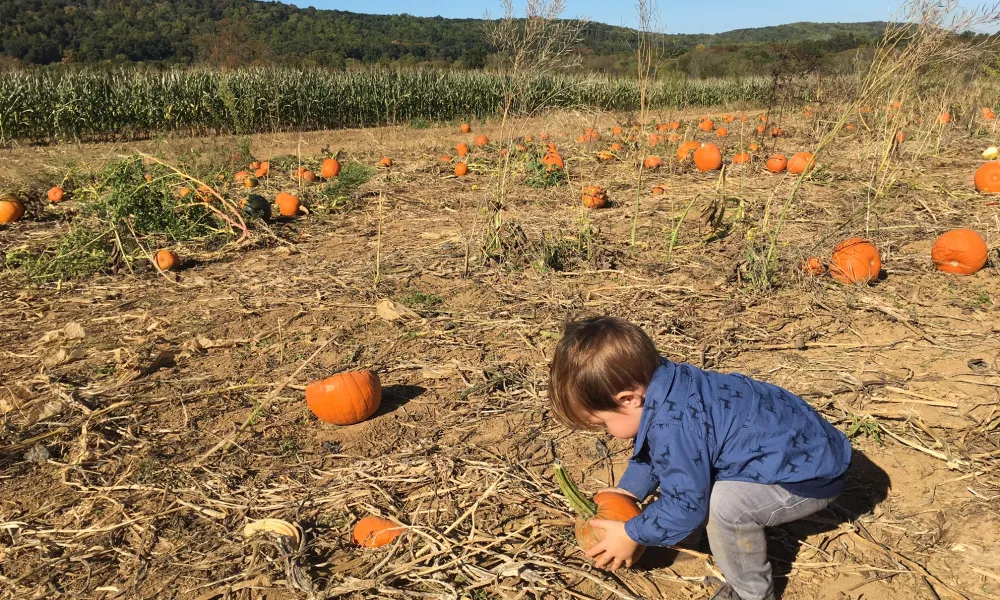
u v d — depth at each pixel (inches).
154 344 191.3
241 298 229.1
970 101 571.8
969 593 97.7
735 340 182.7
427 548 109.7
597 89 517.0
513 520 116.8
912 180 353.1
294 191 399.5
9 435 146.6
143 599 101.7
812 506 90.4
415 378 171.2
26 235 315.9
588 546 97.4
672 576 103.4
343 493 125.6
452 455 136.5
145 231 295.3
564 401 91.7
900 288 217.5
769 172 432.5
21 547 113.8
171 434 147.2
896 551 107.0
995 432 134.5
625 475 106.9
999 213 297.9
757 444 86.8
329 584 102.3
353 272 251.9
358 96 976.3
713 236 275.9
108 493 127.6
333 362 179.3
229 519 119.7
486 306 215.0
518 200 372.5
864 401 148.9
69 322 210.2
